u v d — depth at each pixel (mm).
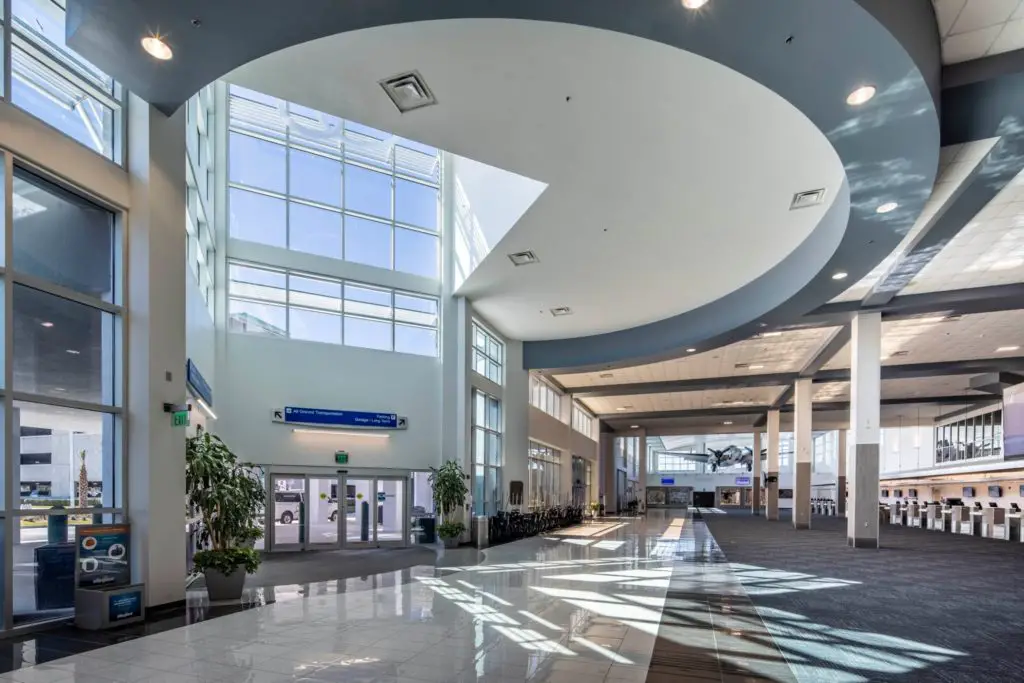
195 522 9016
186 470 7113
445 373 14523
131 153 6594
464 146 7469
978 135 6273
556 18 4574
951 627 6195
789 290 11336
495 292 14016
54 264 5887
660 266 12055
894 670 4719
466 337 14586
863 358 13508
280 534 12602
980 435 27844
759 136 7195
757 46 4738
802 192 8727
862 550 13656
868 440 13719
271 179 13156
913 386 24250
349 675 4426
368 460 13594
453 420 14453
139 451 6316
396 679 4348
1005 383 21094
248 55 5316
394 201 14578
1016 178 7707
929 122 5738
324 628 5793
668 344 15891
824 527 22406
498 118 6848
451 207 15000
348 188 14047
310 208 13547
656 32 4648
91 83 6293
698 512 37594
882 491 37156
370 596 7461
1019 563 12078
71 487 5871
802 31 4543
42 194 5812
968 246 10211
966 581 9383
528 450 18500
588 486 30656
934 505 25391
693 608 6887
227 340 12219
